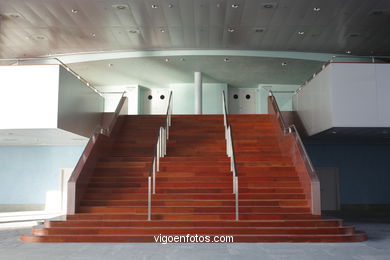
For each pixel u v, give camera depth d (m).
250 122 15.59
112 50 18.36
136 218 9.21
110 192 10.62
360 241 8.52
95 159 11.88
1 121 13.00
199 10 14.10
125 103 16.53
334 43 17.41
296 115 17.08
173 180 11.14
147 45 17.67
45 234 8.67
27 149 18.95
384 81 12.59
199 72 20.73
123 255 7.05
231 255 7.04
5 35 16.41
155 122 15.94
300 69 20.28
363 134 14.40
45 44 17.48
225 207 9.62
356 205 17.81
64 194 18.67
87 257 6.90
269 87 23.16
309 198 9.82
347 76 12.61
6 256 7.00
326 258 6.77
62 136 15.40
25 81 13.12
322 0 13.30
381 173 17.97
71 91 14.18
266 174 11.38
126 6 13.77
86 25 15.40
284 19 14.87
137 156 13.07
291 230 8.58
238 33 16.30
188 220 9.07
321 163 18.00
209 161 12.15
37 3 13.46
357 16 14.59
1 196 18.73
